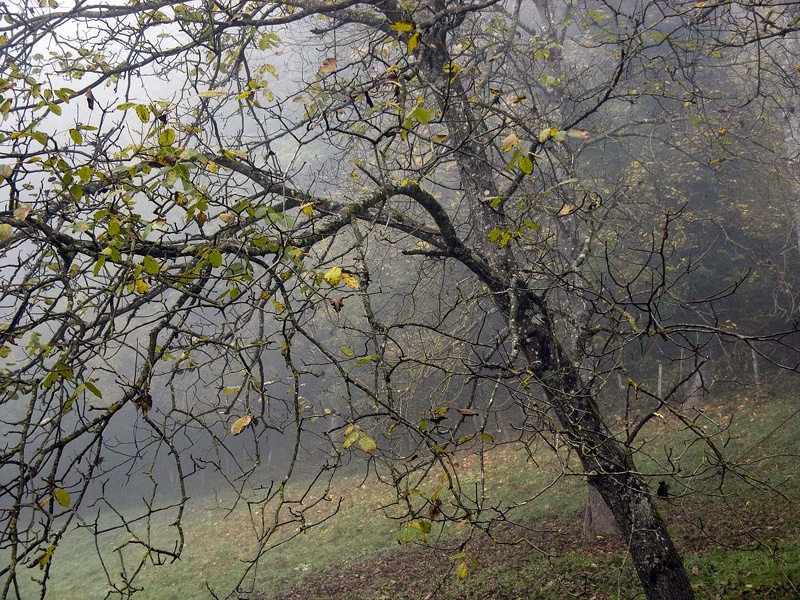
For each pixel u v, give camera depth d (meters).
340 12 6.05
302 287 2.90
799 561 7.28
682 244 14.84
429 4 5.96
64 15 4.79
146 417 2.83
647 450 12.55
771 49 11.56
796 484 9.55
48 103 3.21
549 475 13.11
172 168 2.72
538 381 3.92
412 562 11.29
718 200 15.39
